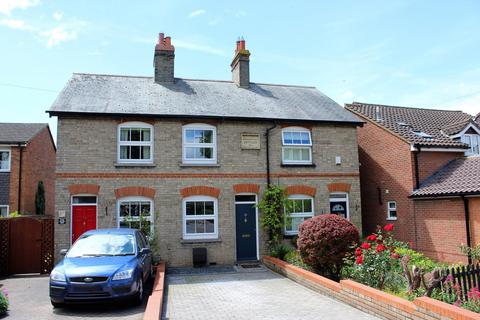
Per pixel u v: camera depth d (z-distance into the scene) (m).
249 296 9.98
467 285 8.11
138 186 14.65
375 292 8.12
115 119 14.77
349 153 17.09
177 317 8.12
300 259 12.90
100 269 8.75
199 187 15.20
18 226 13.97
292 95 19.30
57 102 14.65
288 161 16.47
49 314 8.48
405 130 18.00
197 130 15.70
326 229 11.20
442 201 14.91
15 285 11.85
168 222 14.79
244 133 15.98
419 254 13.29
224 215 15.36
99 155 14.46
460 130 17.95
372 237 10.06
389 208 17.58
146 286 11.28
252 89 19.03
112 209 14.34
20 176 21.81
